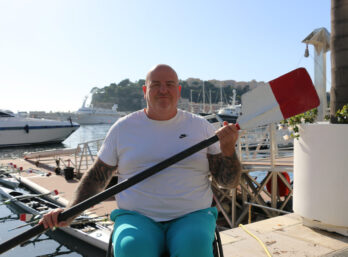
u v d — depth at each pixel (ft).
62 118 321.93
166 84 6.08
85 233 19.95
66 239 21.16
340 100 11.63
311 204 11.11
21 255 20.18
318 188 10.87
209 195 6.23
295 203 11.90
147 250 4.95
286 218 12.65
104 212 24.06
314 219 11.08
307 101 6.55
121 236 5.11
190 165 6.02
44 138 111.45
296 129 11.44
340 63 11.63
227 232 11.39
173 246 5.11
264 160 24.66
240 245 10.20
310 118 11.46
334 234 10.84
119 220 5.68
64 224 5.73
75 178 41.47
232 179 6.23
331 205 10.64
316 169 10.88
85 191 6.23
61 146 114.62
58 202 29.94
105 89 579.89
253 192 23.58
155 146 6.11
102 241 18.81
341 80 11.60
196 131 6.30
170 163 5.61
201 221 5.45
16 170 50.03
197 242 4.94
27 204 28.71
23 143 107.65
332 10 11.94
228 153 6.01
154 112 6.16
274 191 21.74
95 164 6.49
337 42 11.65
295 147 11.83
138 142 6.15
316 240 10.43
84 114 334.85
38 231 5.61
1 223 27.30
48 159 61.93
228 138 5.85
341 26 11.51
